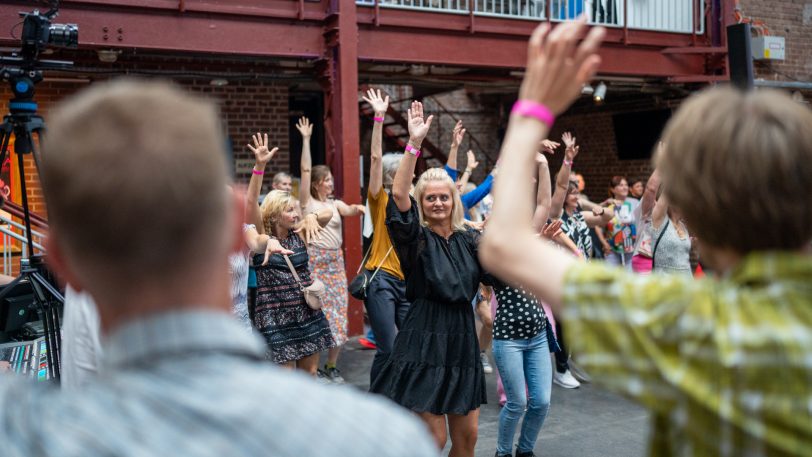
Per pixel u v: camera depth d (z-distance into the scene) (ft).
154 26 26.61
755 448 3.51
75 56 29.12
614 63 34.78
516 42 32.48
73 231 2.84
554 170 48.60
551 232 14.19
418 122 12.66
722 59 36.68
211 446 2.63
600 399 20.89
